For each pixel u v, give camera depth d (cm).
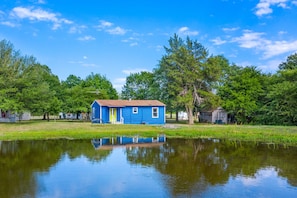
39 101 3127
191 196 757
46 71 4772
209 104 3794
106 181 891
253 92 3572
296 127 2764
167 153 1402
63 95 4266
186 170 1040
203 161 1205
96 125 2966
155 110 3553
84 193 779
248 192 795
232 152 1436
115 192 787
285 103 3167
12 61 3222
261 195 771
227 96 3784
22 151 1454
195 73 3750
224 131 2373
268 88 3475
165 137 2084
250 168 1077
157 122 3547
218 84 3994
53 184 859
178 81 3744
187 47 3834
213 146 1645
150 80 5812
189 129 2592
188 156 1320
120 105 3388
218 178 931
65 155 1340
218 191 797
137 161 1201
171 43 3891
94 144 1719
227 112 3806
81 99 4150
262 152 1438
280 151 1467
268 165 1129
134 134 2234
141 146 1642
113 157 1291
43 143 1756
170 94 3947
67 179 916
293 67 3716
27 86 3106
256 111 3538
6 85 2995
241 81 3666
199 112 4478
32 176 953
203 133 2258
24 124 3075
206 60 3822
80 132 2295
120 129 2570
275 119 3322
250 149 1535
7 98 2938
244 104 3503
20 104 2978
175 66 3841
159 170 1039
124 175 966
